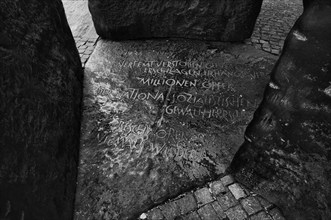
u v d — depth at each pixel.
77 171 2.60
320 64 1.80
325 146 1.96
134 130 2.97
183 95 3.36
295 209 2.22
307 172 2.12
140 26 4.29
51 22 2.81
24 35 2.21
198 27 4.27
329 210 2.06
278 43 4.38
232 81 3.55
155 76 3.66
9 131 1.66
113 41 4.41
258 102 3.26
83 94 3.38
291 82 1.99
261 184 2.38
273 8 5.48
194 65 3.85
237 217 2.26
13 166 1.62
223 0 3.95
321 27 1.74
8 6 2.10
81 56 4.17
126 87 3.49
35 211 1.73
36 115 2.05
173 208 2.33
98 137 2.91
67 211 2.20
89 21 5.04
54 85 2.55
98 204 2.36
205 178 2.53
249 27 4.20
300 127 2.04
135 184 2.49
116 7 4.07
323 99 1.86
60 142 2.37
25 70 2.06
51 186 2.03
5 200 1.46
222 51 4.14
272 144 2.24
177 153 2.73
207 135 2.90
